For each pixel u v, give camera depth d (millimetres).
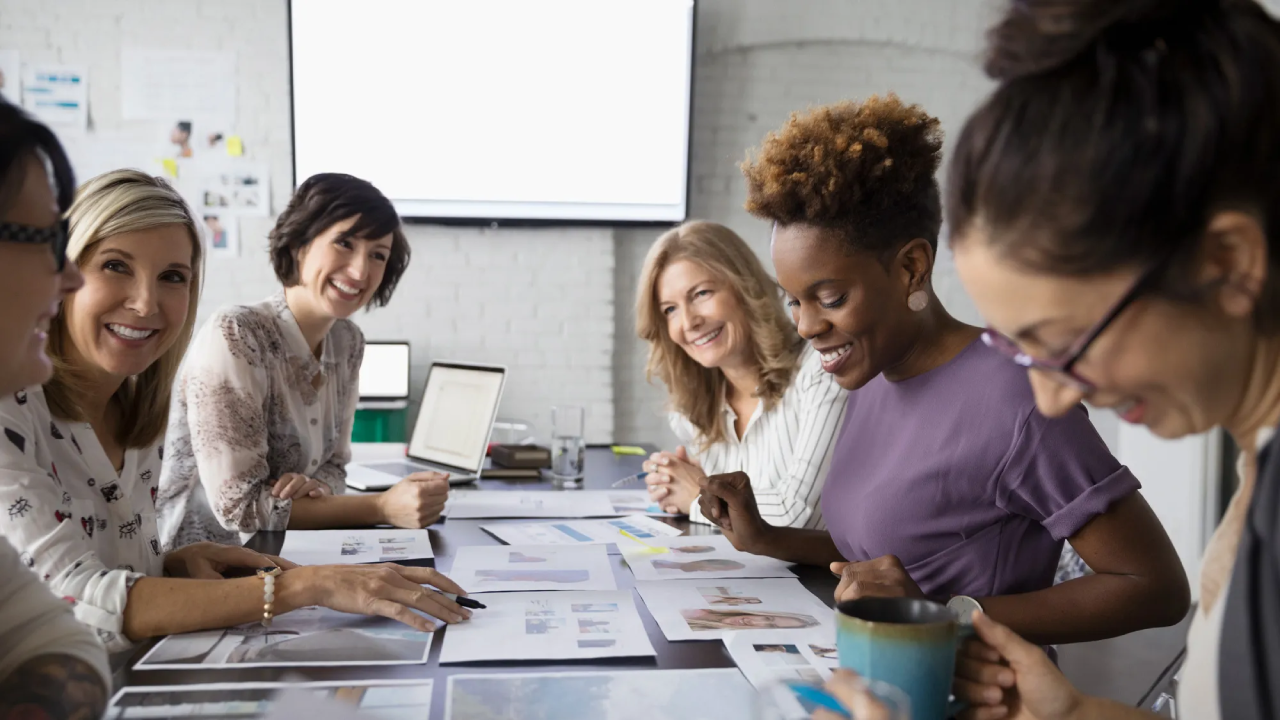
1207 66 502
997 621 943
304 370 1897
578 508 1771
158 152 3625
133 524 1262
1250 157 498
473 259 3826
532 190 3758
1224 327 538
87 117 3580
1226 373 554
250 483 1665
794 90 4000
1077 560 1912
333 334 2047
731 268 1854
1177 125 499
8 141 710
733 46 3920
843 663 722
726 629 998
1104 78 515
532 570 1257
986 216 557
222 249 3676
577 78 3738
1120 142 505
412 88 3652
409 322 3803
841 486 1218
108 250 1192
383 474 2199
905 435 1093
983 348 1047
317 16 3568
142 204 1207
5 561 807
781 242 1057
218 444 1676
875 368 1079
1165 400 569
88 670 781
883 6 3986
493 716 770
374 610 1021
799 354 1867
